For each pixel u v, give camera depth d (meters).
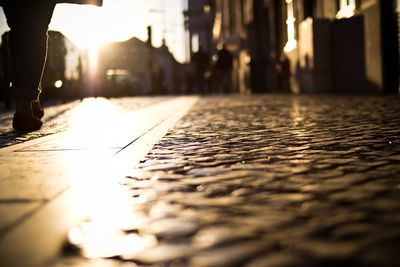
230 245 1.19
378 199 1.61
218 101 11.59
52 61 11.91
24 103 4.81
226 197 1.72
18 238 1.31
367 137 3.34
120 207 1.63
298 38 15.47
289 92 16.69
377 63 10.67
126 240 1.27
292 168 2.26
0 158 2.86
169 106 9.75
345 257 1.08
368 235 1.23
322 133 3.70
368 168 2.19
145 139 3.75
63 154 2.99
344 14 12.49
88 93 18.47
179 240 1.25
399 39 10.10
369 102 7.49
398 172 2.08
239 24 25.23
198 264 1.07
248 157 2.65
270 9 18.86
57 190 1.92
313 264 1.05
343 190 1.76
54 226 1.42
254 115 6.09
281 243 1.19
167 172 2.28
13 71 4.66
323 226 1.32
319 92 13.38
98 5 4.82
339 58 12.92
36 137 4.20
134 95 22.59
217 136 3.79
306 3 14.87
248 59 21.28
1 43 8.60
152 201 1.70
